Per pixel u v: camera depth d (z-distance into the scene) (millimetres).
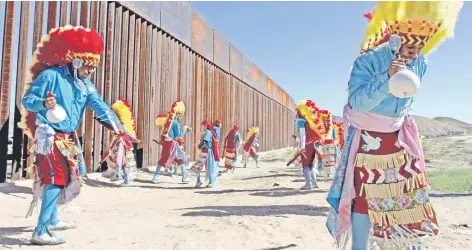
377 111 2404
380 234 2414
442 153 17031
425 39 2340
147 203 6805
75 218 5262
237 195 7797
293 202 6652
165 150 10750
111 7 11789
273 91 40281
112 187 9094
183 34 17531
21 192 7301
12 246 3715
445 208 5699
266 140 36531
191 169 9734
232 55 25875
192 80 18922
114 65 11977
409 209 2348
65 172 3852
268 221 4855
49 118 3598
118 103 9781
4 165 8234
